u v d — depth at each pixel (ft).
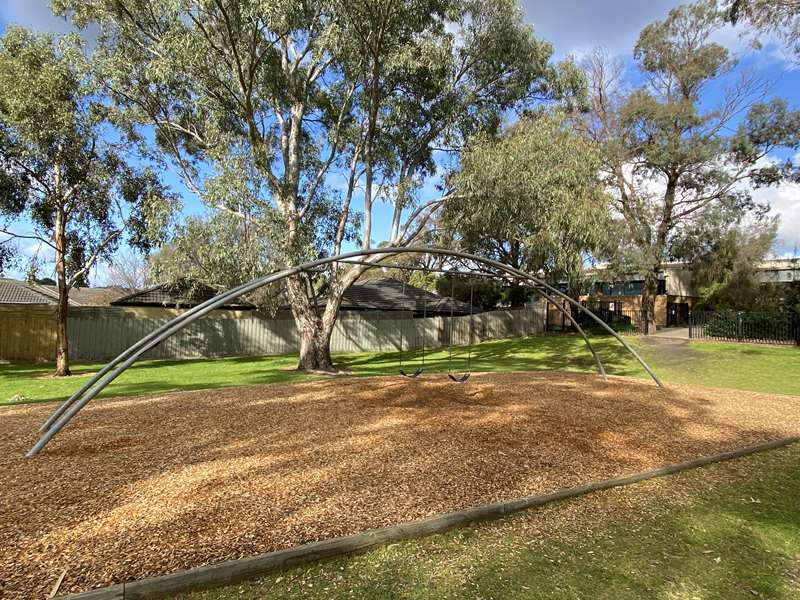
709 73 82.94
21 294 89.76
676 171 81.87
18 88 39.06
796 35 41.16
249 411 23.67
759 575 10.11
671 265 113.39
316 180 49.83
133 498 12.92
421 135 51.03
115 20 42.16
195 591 9.17
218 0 35.45
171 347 64.90
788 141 76.84
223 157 40.86
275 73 43.29
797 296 77.51
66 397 31.14
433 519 11.79
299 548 10.23
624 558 10.68
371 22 40.45
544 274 51.65
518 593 9.27
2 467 15.35
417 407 24.72
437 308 87.86
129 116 44.06
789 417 25.80
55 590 8.80
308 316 48.32
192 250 42.52
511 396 28.14
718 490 15.01
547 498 13.65
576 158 43.80
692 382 41.50
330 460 16.19
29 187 43.88
